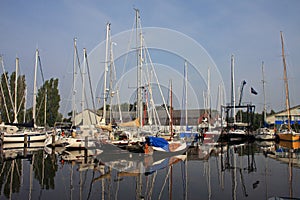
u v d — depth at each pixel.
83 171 18.28
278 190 13.58
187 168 19.67
